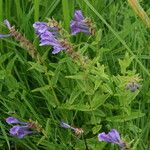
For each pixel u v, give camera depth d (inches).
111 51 18.2
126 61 15.6
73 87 17.1
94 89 15.5
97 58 15.5
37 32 16.7
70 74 17.1
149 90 17.4
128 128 16.4
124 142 13.9
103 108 17.2
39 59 16.0
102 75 15.3
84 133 16.8
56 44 15.3
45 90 16.7
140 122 17.3
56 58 18.2
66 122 16.8
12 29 15.5
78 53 15.1
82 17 16.5
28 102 17.2
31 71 17.8
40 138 16.7
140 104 17.5
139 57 17.9
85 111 17.0
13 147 17.6
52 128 17.1
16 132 15.8
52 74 16.1
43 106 18.0
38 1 17.3
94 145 16.1
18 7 18.1
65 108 16.3
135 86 15.4
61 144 16.5
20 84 17.3
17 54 17.2
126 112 16.2
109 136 14.0
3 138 17.1
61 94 17.7
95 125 16.3
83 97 16.3
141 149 16.1
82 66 15.3
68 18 17.4
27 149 17.3
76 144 16.4
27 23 18.1
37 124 15.7
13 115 16.5
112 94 15.9
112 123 16.8
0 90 17.3
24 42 15.7
